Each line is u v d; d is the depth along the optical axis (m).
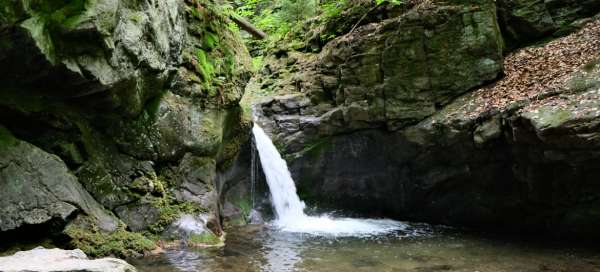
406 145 11.02
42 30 5.18
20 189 5.62
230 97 9.69
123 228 6.81
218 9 10.55
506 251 7.79
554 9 12.00
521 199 9.45
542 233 9.34
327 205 12.16
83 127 6.77
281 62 14.98
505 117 8.99
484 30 10.97
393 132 11.26
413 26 11.21
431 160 10.70
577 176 8.38
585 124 7.40
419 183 11.05
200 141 8.64
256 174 11.19
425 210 11.09
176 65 8.40
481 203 10.11
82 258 5.04
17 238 5.59
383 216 11.80
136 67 6.81
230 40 10.65
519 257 7.35
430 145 10.55
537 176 8.87
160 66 7.53
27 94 5.92
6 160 5.58
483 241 8.68
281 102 13.05
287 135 12.60
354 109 11.66
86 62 5.79
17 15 4.81
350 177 12.03
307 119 12.52
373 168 11.76
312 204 12.23
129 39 6.48
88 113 6.73
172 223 7.59
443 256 7.35
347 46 12.19
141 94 7.36
